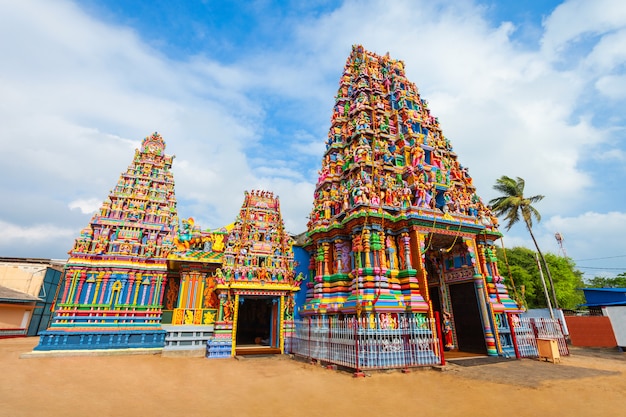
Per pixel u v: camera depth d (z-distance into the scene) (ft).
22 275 120.47
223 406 25.66
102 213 72.13
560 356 55.62
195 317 66.03
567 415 23.70
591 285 208.44
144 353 59.00
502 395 29.53
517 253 149.59
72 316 61.21
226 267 60.03
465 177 76.64
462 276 61.11
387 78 82.94
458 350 59.88
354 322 43.65
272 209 70.28
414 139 68.28
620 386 32.86
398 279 54.13
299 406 25.99
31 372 38.88
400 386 33.45
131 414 22.86
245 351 60.80
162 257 72.02
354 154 67.00
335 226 62.03
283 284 62.69
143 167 83.10
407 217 55.26
